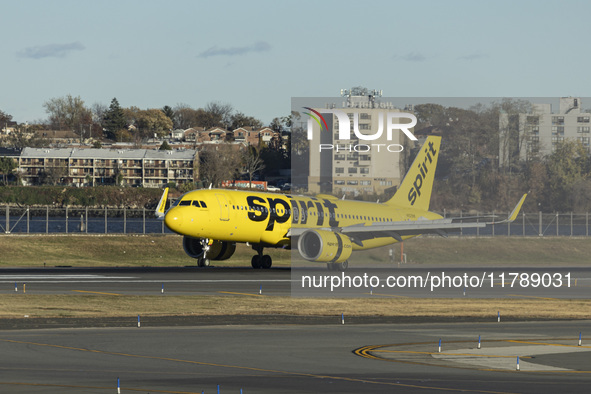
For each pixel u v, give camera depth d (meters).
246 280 191.88
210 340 97.44
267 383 70.88
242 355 86.25
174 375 74.25
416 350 91.31
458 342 98.12
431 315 132.50
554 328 114.81
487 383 71.56
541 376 75.44
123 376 73.44
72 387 68.00
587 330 112.12
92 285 173.75
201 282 184.75
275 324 116.44
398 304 149.38
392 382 71.81
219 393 66.25
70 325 112.00
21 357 83.44
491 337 103.38
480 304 152.12
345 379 73.06
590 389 69.19
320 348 91.94
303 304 145.88
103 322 116.19
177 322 117.38
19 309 131.25
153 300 147.38
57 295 152.62
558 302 158.75
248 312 132.62
